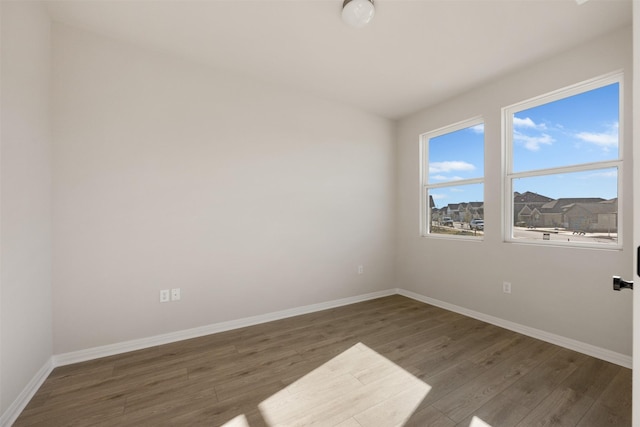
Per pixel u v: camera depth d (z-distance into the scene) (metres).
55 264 2.13
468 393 1.81
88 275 2.25
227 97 2.85
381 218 4.00
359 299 3.79
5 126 1.54
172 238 2.57
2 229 1.50
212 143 2.77
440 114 3.56
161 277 2.53
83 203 2.22
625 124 2.15
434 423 1.55
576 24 2.11
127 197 2.39
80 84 2.22
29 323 1.78
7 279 1.54
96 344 2.27
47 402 1.73
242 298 2.93
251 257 2.98
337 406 1.69
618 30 2.16
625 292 2.13
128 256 2.39
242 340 2.60
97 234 2.28
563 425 1.54
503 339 2.60
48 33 2.07
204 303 2.72
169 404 1.71
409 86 3.14
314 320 3.11
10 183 1.58
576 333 2.37
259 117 3.03
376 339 2.62
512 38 2.30
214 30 2.24
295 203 3.27
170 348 2.44
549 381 1.93
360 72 2.87
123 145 2.38
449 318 3.14
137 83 2.44
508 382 1.92
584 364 2.14
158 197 2.51
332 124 3.54
